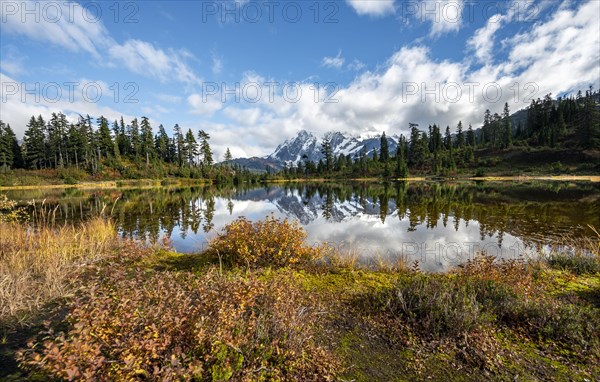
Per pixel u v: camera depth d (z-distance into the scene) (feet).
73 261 22.15
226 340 8.98
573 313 13.80
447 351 12.32
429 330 13.61
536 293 16.98
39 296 15.19
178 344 8.91
